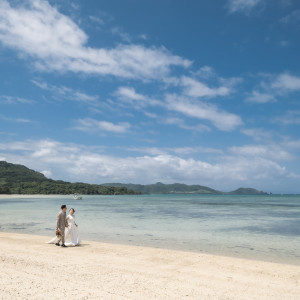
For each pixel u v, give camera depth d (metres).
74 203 97.12
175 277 10.43
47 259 12.98
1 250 15.13
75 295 8.15
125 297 8.08
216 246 18.30
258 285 9.73
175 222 33.62
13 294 8.17
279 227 28.83
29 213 47.31
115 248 16.31
